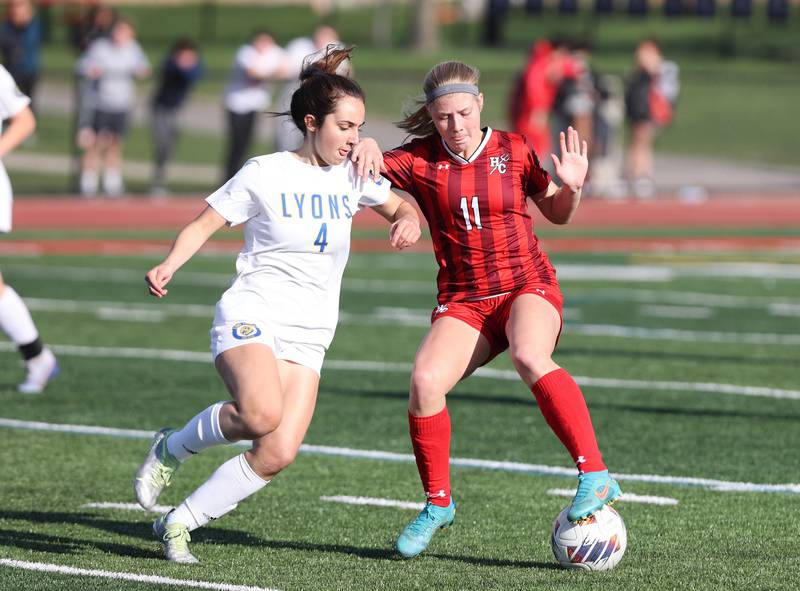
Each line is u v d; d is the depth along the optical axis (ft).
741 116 429.79
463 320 71.05
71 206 261.03
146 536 75.41
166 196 278.67
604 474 66.39
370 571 67.46
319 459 95.35
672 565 68.28
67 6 545.85
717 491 85.20
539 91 261.24
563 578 65.82
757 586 64.18
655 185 311.27
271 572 67.31
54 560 69.87
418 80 475.72
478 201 70.79
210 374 128.57
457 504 82.48
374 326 159.02
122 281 197.47
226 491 68.64
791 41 561.02
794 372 129.08
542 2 486.79
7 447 98.27
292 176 67.72
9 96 101.65
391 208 71.05
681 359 136.15
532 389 67.72
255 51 253.44
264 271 68.08
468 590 63.67
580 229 264.93
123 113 274.77
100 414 110.01
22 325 115.75
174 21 638.12
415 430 69.51
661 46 558.56
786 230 262.47
